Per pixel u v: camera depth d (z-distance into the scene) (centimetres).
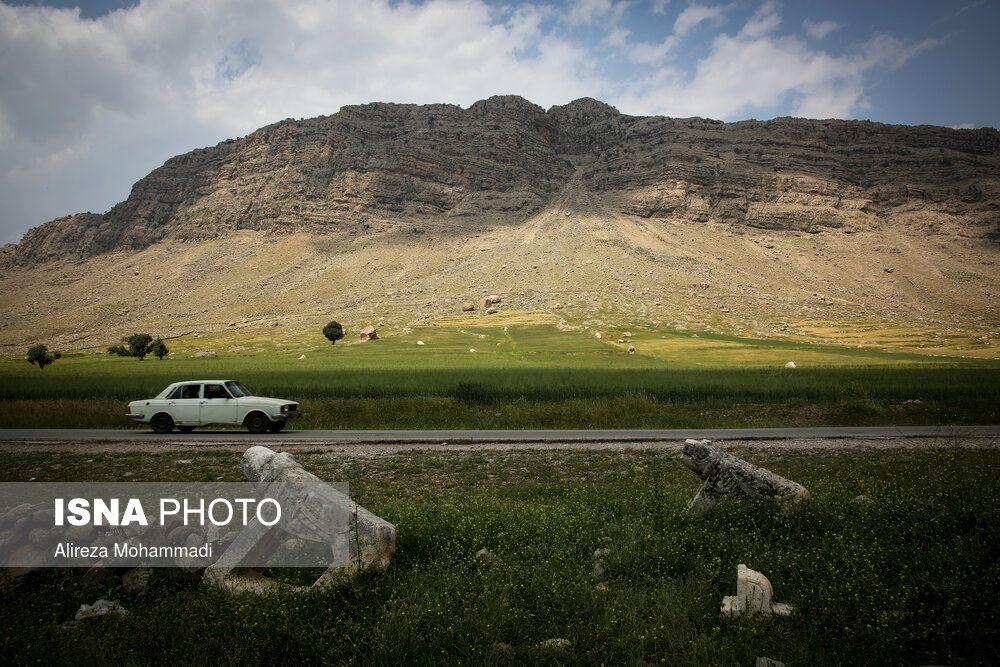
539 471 1452
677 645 512
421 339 10281
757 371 4025
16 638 513
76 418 2523
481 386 3097
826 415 2636
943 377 3553
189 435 2144
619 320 12444
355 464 1566
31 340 18412
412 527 780
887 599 567
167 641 523
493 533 806
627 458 1630
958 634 513
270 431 2244
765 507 848
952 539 720
